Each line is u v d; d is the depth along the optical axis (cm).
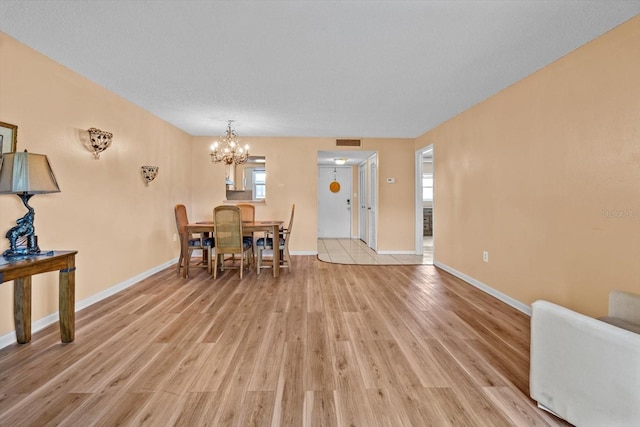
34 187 211
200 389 180
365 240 809
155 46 250
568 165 254
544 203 281
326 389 181
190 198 585
